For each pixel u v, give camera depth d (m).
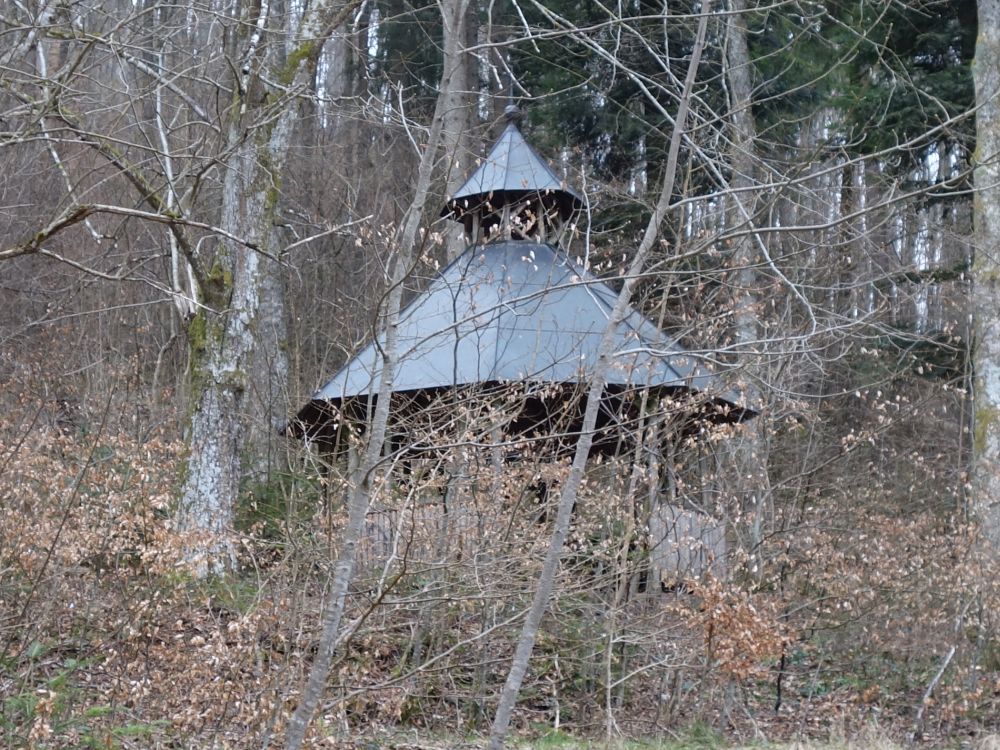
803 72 55.56
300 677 24.44
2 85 23.89
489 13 19.95
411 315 38.94
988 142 47.19
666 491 37.72
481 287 39.44
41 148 50.88
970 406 63.62
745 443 40.03
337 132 75.75
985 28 47.88
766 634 30.53
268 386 42.38
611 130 63.12
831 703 35.00
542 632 33.31
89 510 27.33
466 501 30.75
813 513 40.75
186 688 24.91
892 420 44.16
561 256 40.69
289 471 34.94
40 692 24.20
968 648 37.56
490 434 31.38
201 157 27.77
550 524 32.56
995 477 45.19
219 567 30.80
